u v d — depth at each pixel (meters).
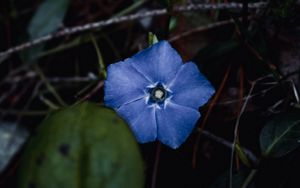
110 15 0.27
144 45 0.26
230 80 0.24
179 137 0.20
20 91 0.27
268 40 0.24
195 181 0.23
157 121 0.20
